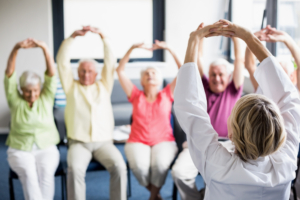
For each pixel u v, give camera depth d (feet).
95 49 15.81
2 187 9.57
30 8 14.64
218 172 3.46
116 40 16.03
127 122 13.57
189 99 3.67
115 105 14.26
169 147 8.08
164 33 16.19
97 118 8.16
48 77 7.93
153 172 7.66
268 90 3.81
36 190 7.33
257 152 3.35
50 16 14.98
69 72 8.36
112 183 7.70
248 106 3.42
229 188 3.46
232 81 8.28
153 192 7.69
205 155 3.57
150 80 8.29
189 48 3.84
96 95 8.40
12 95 7.85
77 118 8.16
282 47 11.87
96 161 8.04
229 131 3.75
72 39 8.30
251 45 3.87
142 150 7.97
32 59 14.88
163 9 16.03
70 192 7.50
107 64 8.45
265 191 3.42
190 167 7.55
